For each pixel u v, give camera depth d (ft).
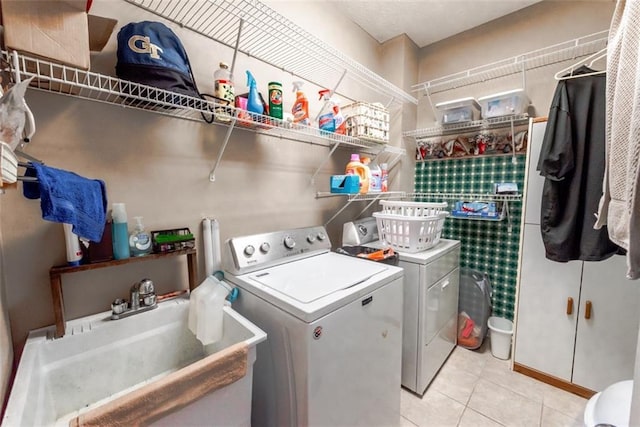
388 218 5.83
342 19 6.64
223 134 4.66
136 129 3.76
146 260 3.71
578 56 5.93
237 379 2.76
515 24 6.64
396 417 4.58
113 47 3.53
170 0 3.90
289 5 5.49
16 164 1.96
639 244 1.91
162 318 3.80
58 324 3.03
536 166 5.54
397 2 6.29
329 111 5.52
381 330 4.07
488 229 7.36
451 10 6.58
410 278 5.38
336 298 3.34
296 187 5.90
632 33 2.19
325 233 5.61
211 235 4.41
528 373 6.04
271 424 3.59
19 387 2.33
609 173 2.52
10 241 2.99
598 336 5.17
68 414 3.08
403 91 7.39
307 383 3.05
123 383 3.48
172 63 3.26
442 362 6.32
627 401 3.11
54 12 2.37
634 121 1.91
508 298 7.13
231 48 4.66
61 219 2.37
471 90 7.43
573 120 4.83
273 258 4.59
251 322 3.66
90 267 3.17
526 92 6.54
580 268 5.29
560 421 4.90
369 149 7.46
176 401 2.31
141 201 3.84
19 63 2.48
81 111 3.34
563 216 4.97
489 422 4.93
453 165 7.77
